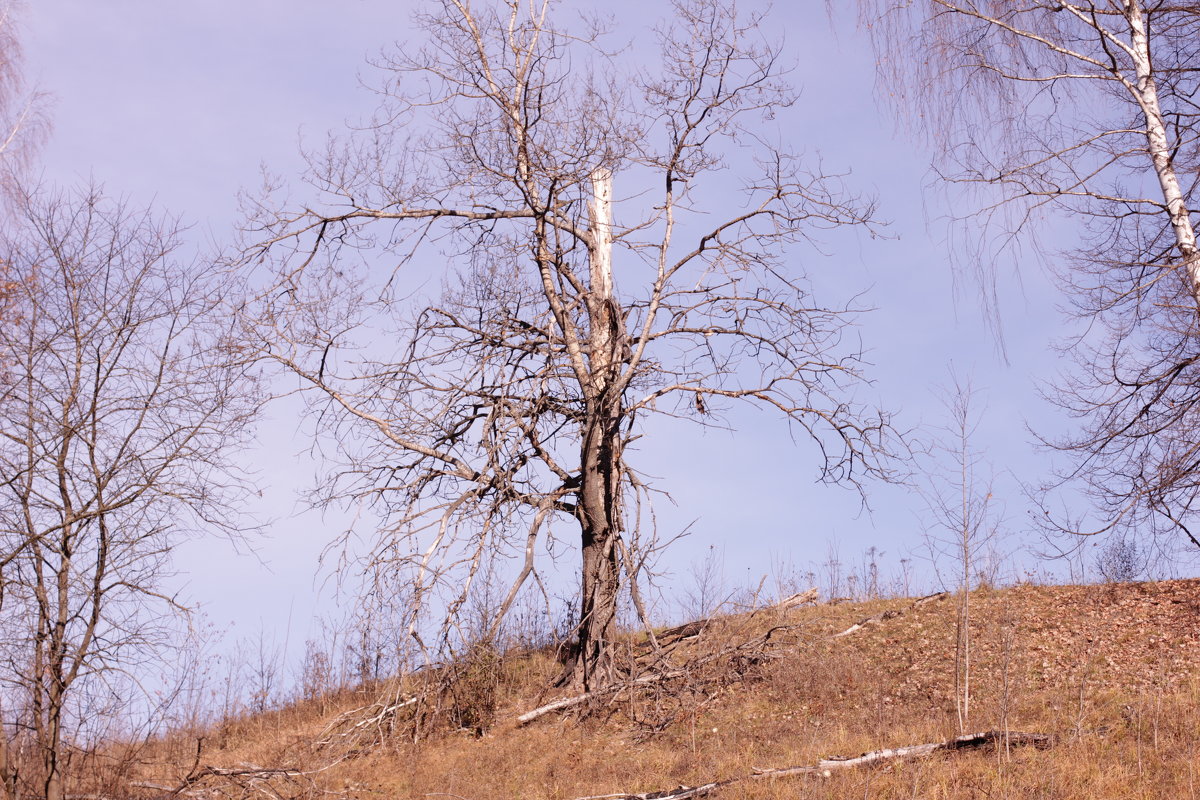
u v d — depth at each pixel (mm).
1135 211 12836
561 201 18984
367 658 20156
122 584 11461
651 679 17125
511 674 19594
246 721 19297
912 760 12250
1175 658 14945
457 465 18375
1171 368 13195
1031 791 10945
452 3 18016
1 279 11656
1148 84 12625
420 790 14422
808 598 22312
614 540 18047
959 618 14688
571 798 13156
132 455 11641
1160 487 12875
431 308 18484
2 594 11070
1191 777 10562
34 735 11148
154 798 12742
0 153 14031
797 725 15047
